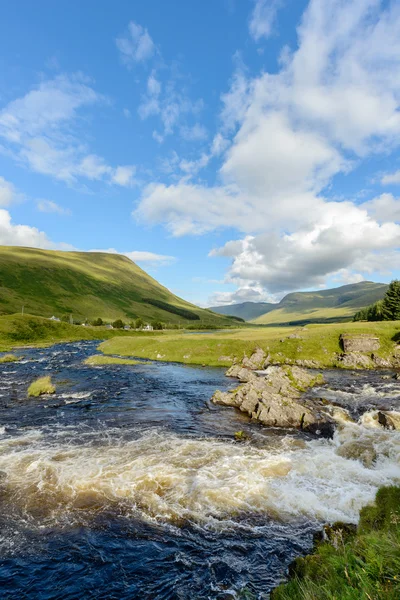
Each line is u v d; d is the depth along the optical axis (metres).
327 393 37.66
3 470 18.08
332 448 21.86
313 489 16.08
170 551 12.05
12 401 33.97
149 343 81.56
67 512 14.25
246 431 25.52
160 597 10.05
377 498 12.99
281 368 47.75
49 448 21.42
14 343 108.62
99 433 24.59
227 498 15.35
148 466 18.70
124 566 11.34
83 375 50.38
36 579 10.73
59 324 142.38
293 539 12.58
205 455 20.44
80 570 11.13
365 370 55.47
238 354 65.25
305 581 7.98
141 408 32.00
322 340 67.06
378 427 25.56
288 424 27.22
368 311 137.38
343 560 7.64
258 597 9.85
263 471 18.09
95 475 17.52
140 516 14.05
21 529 13.12
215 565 11.33
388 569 6.61
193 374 52.09
